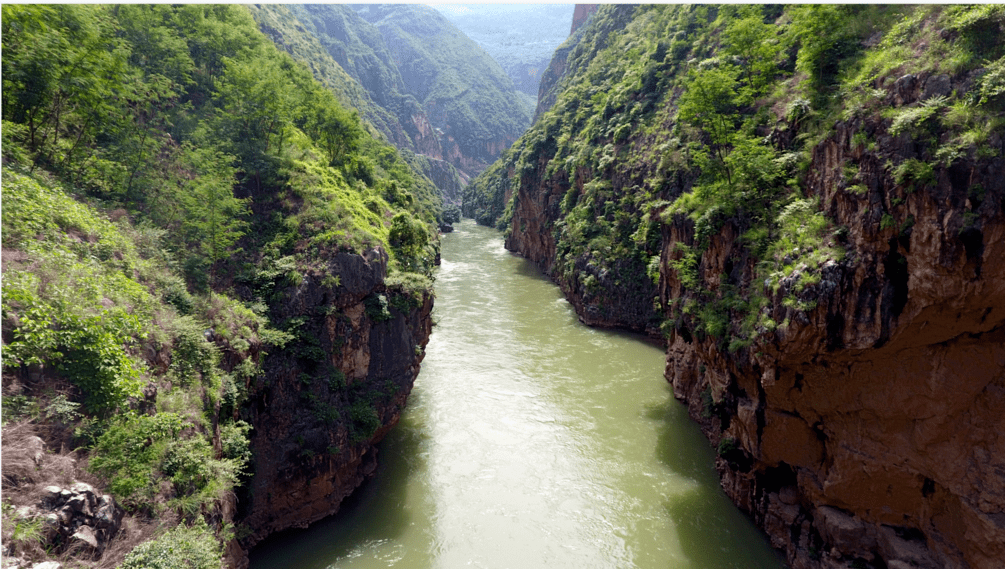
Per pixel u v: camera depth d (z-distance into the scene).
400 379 33.88
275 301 29.92
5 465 12.48
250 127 43.03
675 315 37.88
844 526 22.38
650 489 30.73
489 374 46.81
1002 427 18.30
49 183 23.48
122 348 17.33
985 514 18.41
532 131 136.75
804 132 25.67
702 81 31.81
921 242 18.16
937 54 19.84
